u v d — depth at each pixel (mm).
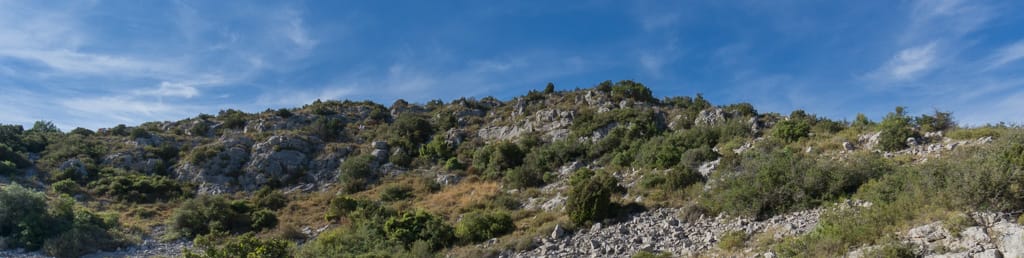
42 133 52156
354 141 56875
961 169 14000
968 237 11477
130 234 29859
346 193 40938
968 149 20578
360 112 68750
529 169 37875
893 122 27172
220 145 49531
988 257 10430
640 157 35438
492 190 36281
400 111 68000
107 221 30266
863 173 20312
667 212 23422
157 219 34375
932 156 22375
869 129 29797
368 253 20719
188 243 29250
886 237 12617
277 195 39188
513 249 21750
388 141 52750
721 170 25266
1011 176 12609
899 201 14805
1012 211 12227
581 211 23547
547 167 39719
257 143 50406
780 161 21859
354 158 47094
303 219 33969
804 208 19281
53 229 26781
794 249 13969
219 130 59844
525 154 43812
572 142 43031
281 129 58875
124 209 36281
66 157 44688
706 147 31531
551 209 28125
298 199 40250
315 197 40281
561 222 24016
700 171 27984
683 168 26781
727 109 45156
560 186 33938
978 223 12008
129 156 46688
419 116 63562
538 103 60219
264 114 65250
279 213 36094
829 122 33781
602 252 19312
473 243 23828
